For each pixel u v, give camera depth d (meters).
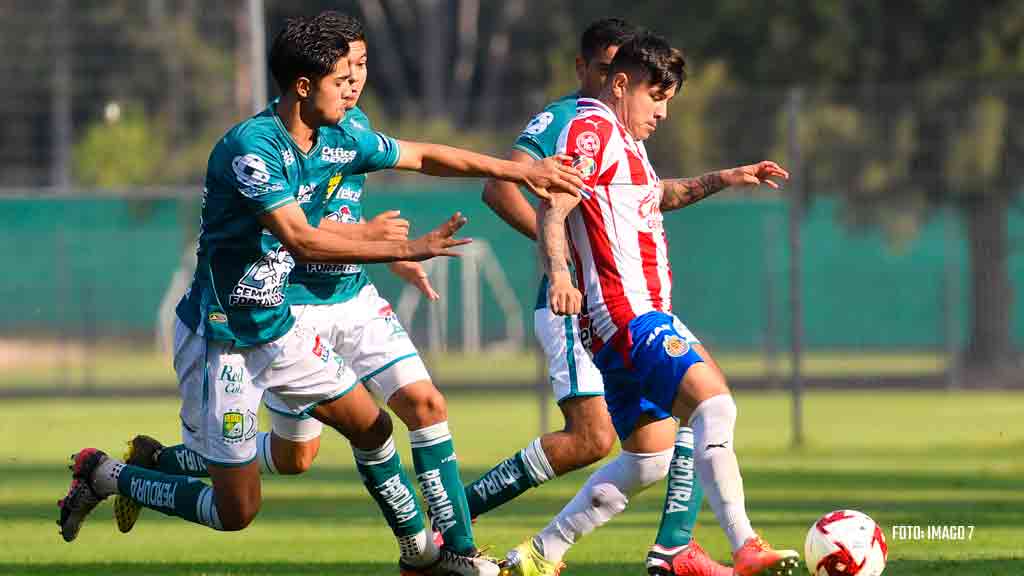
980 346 75.31
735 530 20.36
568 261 22.97
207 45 69.50
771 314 85.38
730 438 20.61
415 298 109.88
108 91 69.81
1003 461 46.19
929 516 31.56
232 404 22.08
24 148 69.62
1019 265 85.19
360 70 21.25
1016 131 64.56
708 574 22.59
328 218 24.41
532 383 88.69
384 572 24.66
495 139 103.00
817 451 50.81
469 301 112.62
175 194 59.62
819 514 32.31
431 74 159.50
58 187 69.38
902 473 42.47
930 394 79.50
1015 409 68.50
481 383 89.44
